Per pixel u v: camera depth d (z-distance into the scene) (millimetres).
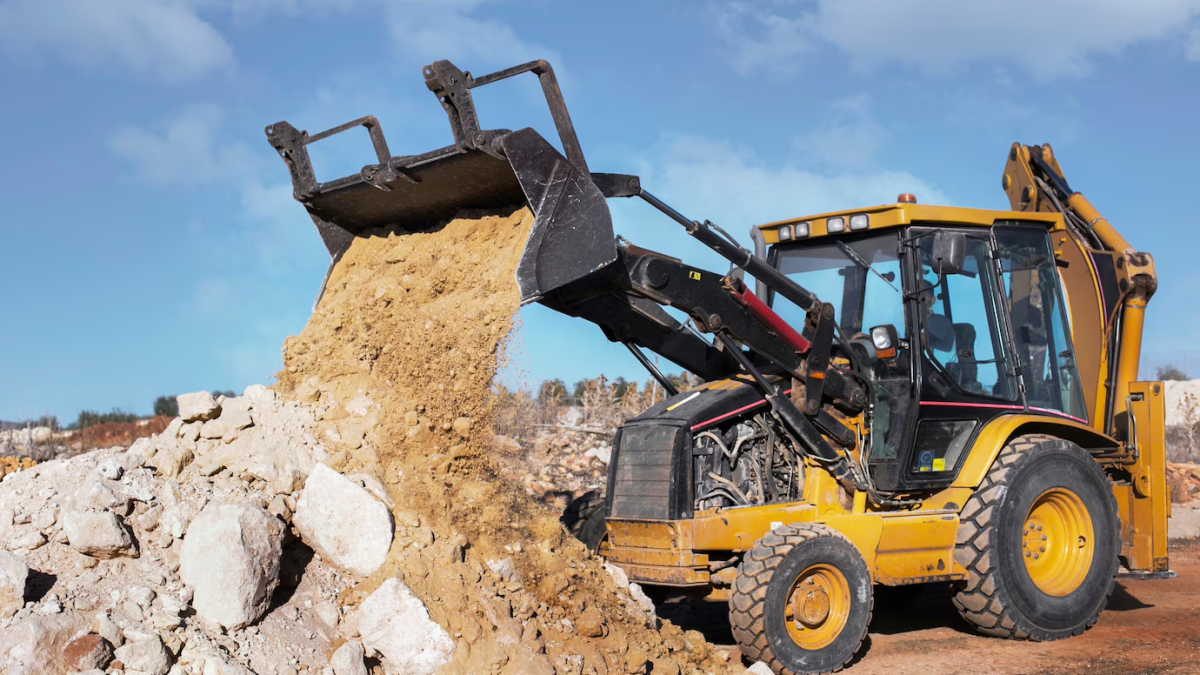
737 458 5742
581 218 4676
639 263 5137
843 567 5309
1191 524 10477
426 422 4801
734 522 5367
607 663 4336
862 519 5578
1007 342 6199
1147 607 6992
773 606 5047
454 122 4781
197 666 3527
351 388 5027
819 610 5258
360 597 4168
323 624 4055
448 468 4766
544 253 4629
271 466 4480
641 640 4621
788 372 5742
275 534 4031
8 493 4199
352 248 5727
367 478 4492
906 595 7648
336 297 5484
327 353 5168
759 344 5562
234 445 4551
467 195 5254
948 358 5980
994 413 6148
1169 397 23328
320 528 4266
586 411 14211
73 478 4262
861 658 5594
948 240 5691
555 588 4469
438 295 5148
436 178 5117
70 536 3842
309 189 5457
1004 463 5996
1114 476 7020
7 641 3338
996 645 5887
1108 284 6918
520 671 3924
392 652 3930
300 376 5199
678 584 5352
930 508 6016
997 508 5855
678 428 5504
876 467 5848
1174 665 5324
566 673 4125
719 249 5418
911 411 5746
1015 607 5863
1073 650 5738
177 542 4059
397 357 4992
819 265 6387
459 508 4590
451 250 5254
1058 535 6309
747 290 5426
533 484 8727
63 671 3346
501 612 4184
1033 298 6625
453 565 4273
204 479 4398
